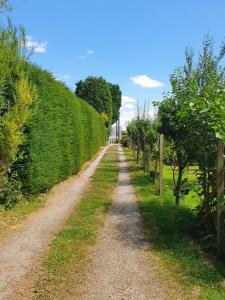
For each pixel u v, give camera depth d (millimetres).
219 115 4059
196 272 3410
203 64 6543
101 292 3051
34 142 6355
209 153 4203
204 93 4367
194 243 4238
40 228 5012
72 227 5047
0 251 4051
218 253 3789
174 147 6066
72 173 11094
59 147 8641
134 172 12266
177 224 4895
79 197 7527
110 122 44844
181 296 2967
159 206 6426
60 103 8742
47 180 7375
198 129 4324
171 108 6168
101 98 43719
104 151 26062
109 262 3725
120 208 6391
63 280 3275
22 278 3322
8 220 5340
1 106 5383
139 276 3375
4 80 5480
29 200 6594
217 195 3855
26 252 4016
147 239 4512
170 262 3689
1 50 5480
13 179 6004
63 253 3955
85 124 15070
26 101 5309
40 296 2969
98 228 5039
